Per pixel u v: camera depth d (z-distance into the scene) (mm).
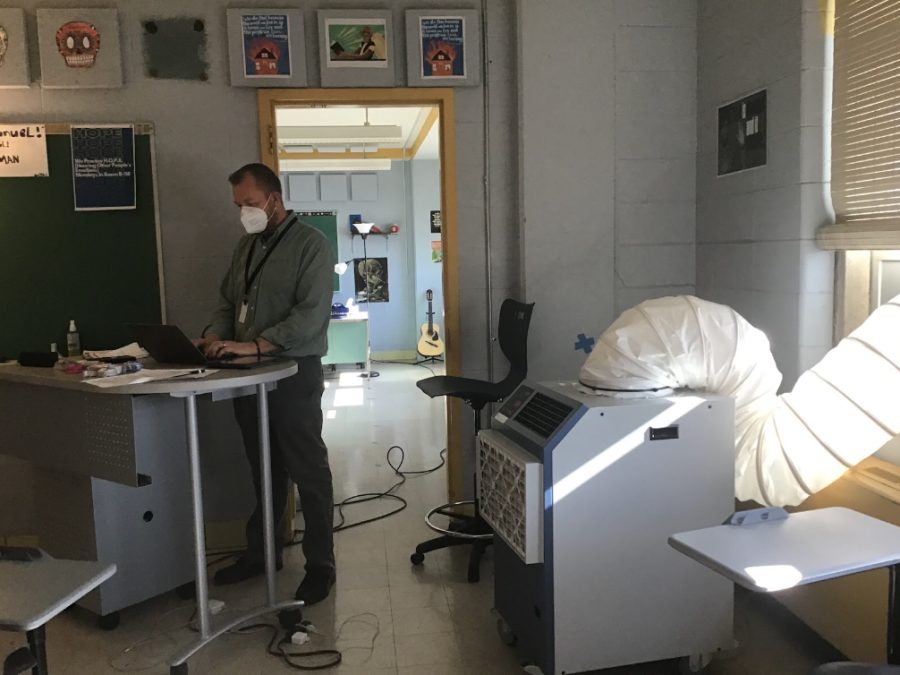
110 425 2320
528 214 3514
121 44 3299
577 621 2152
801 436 2150
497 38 3541
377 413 6230
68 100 3301
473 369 3676
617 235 3568
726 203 3246
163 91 3340
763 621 2619
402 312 9438
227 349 2619
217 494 3443
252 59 3334
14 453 2729
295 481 2820
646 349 2252
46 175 3289
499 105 3574
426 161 9125
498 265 3650
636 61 3506
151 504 2783
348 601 2846
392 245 9344
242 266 2971
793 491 2193
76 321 3352
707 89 3412
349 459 4809
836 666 1325
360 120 7641
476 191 3600
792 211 2713
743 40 3057
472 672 2352
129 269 3369
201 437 3406
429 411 6254
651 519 2170
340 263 9188
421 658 2436
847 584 2242
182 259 3400
